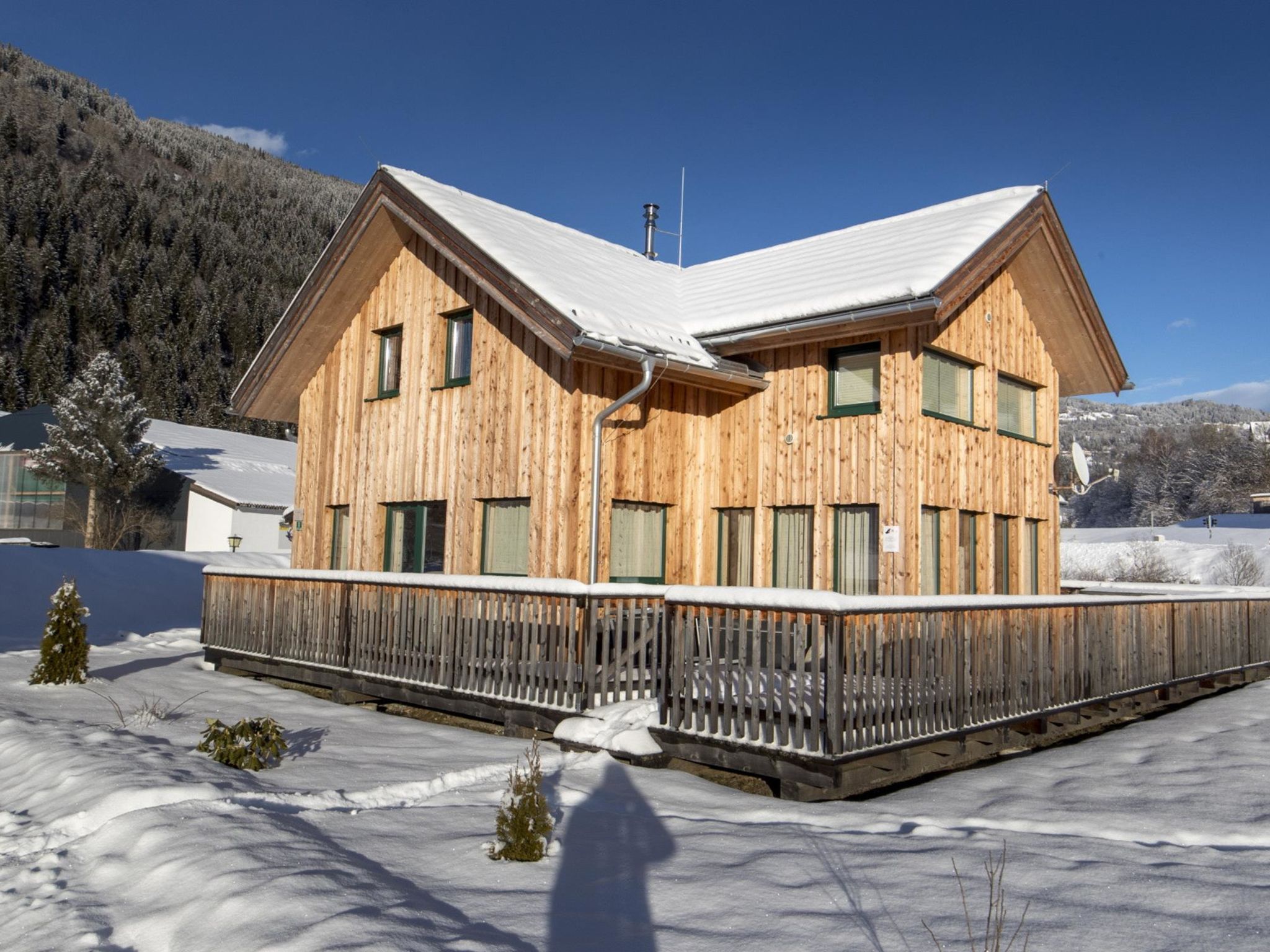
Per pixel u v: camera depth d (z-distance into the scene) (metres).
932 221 14.62
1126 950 4.07
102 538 36.22
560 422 11.90
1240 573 39.31
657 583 12.69
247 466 41.69
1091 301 14.73
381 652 10.59
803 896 4.75
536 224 16.31
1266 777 7.45
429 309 14.03
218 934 4.27
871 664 7.02
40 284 94.50
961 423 12.80
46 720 8.98
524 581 8.99
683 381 12.34
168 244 116.06
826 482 12.26
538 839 5.34
